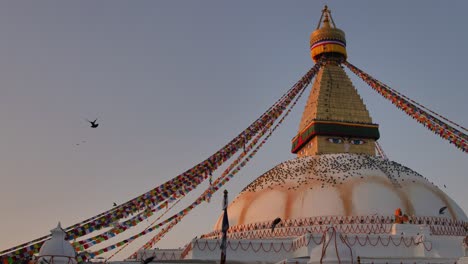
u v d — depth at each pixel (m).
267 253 27.80
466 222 32.81
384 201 31.05
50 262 20.22
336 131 38.53
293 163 36.50
